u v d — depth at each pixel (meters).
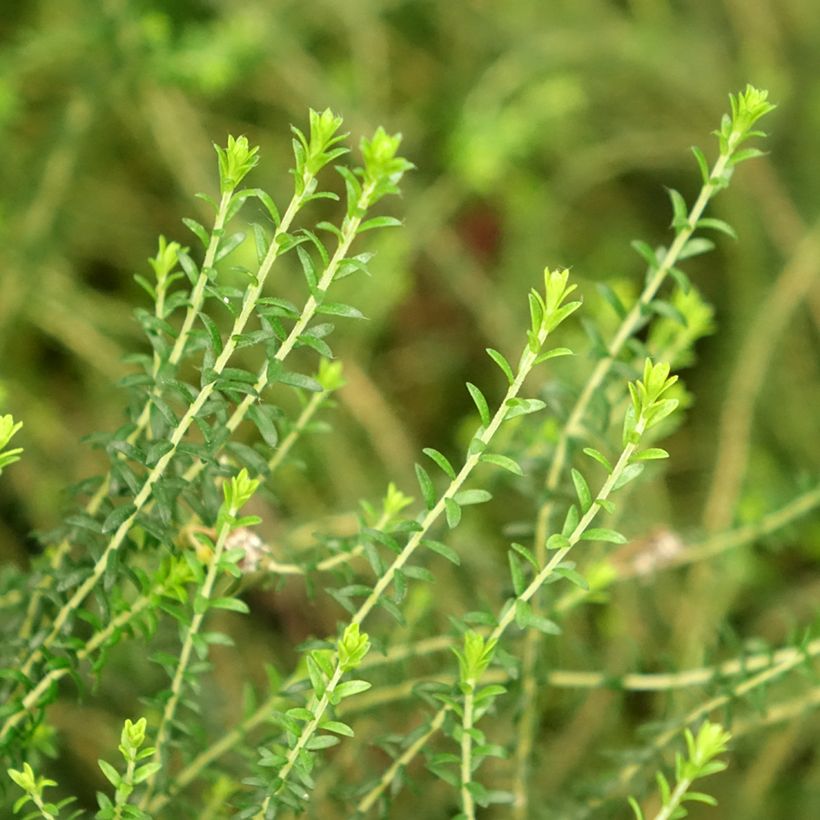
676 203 0.61
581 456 0.73
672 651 0.76
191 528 0.59
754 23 1.08
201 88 0.87
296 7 0.98
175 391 0.57
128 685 0.69
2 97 0.83
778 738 0.72
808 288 0.94
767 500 0.70
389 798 0.60
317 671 0.57
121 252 0.96
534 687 0.63
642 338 0.94
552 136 1.04
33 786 0.57
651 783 0.68
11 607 0.62
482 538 0.79
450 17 1.04
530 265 0.96
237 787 0.63
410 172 0.99
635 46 1.01
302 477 0.79
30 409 0.82
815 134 1.04
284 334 0.56
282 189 0.96
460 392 1.00
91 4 0.82
